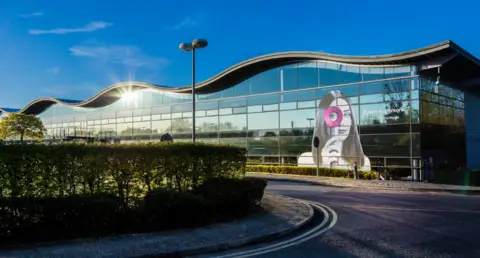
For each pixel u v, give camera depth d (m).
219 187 10.03
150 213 8.62
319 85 26.94
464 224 9.27
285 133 28.70
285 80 29.00
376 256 6.60
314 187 19.09
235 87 32.47
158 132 39.81
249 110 31.28
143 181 9.42
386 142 23.20
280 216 10.14
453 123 26.78
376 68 24.16
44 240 7.36
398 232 8.43
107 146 8.83
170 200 8.68
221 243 7.27
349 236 8.12
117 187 8.89
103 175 8.68
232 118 32.53
